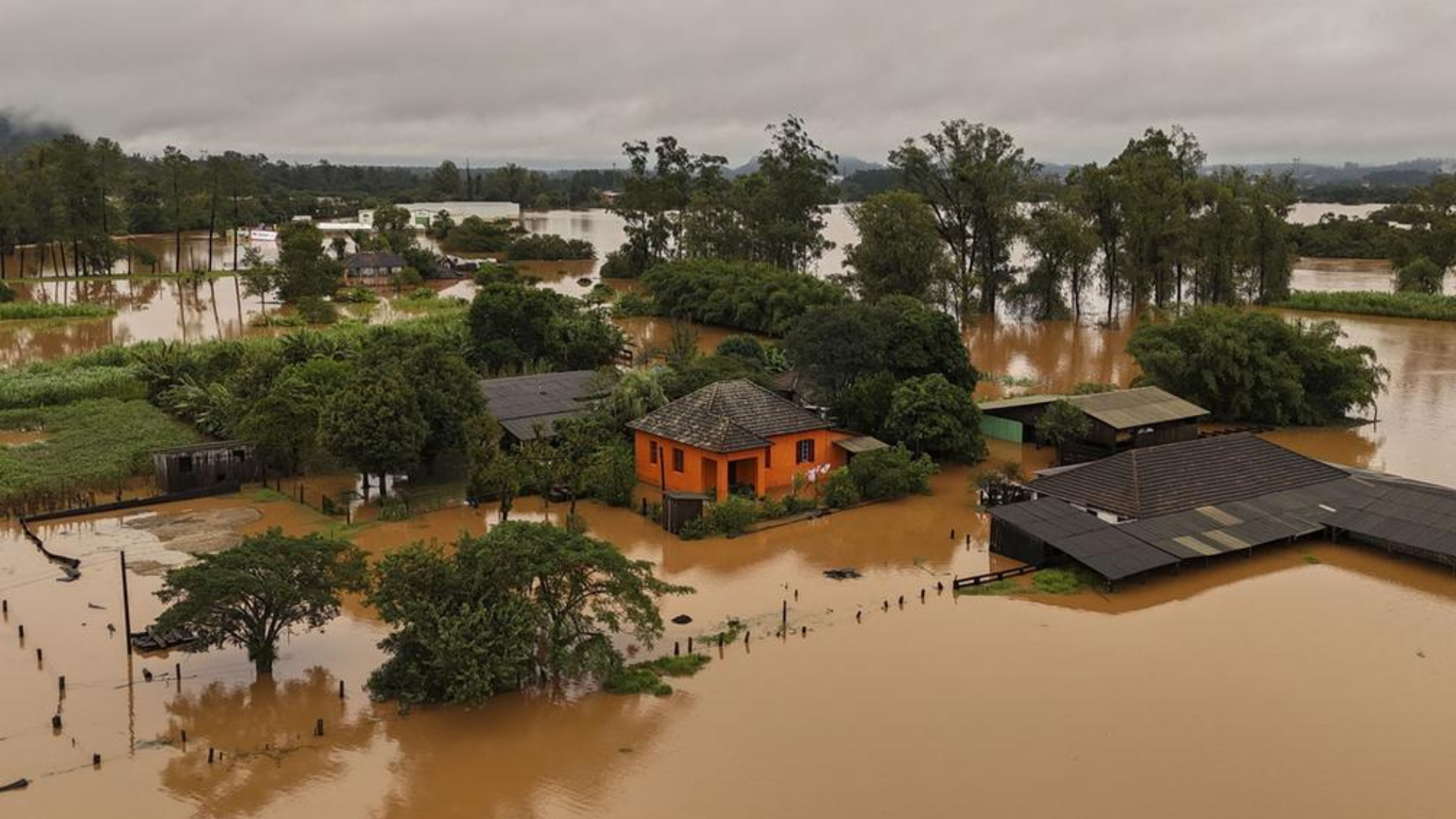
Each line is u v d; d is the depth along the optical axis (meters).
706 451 44.53
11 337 89.56
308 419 46.78
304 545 29.05
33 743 25.66
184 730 26.38
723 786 23.89
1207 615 33.62
